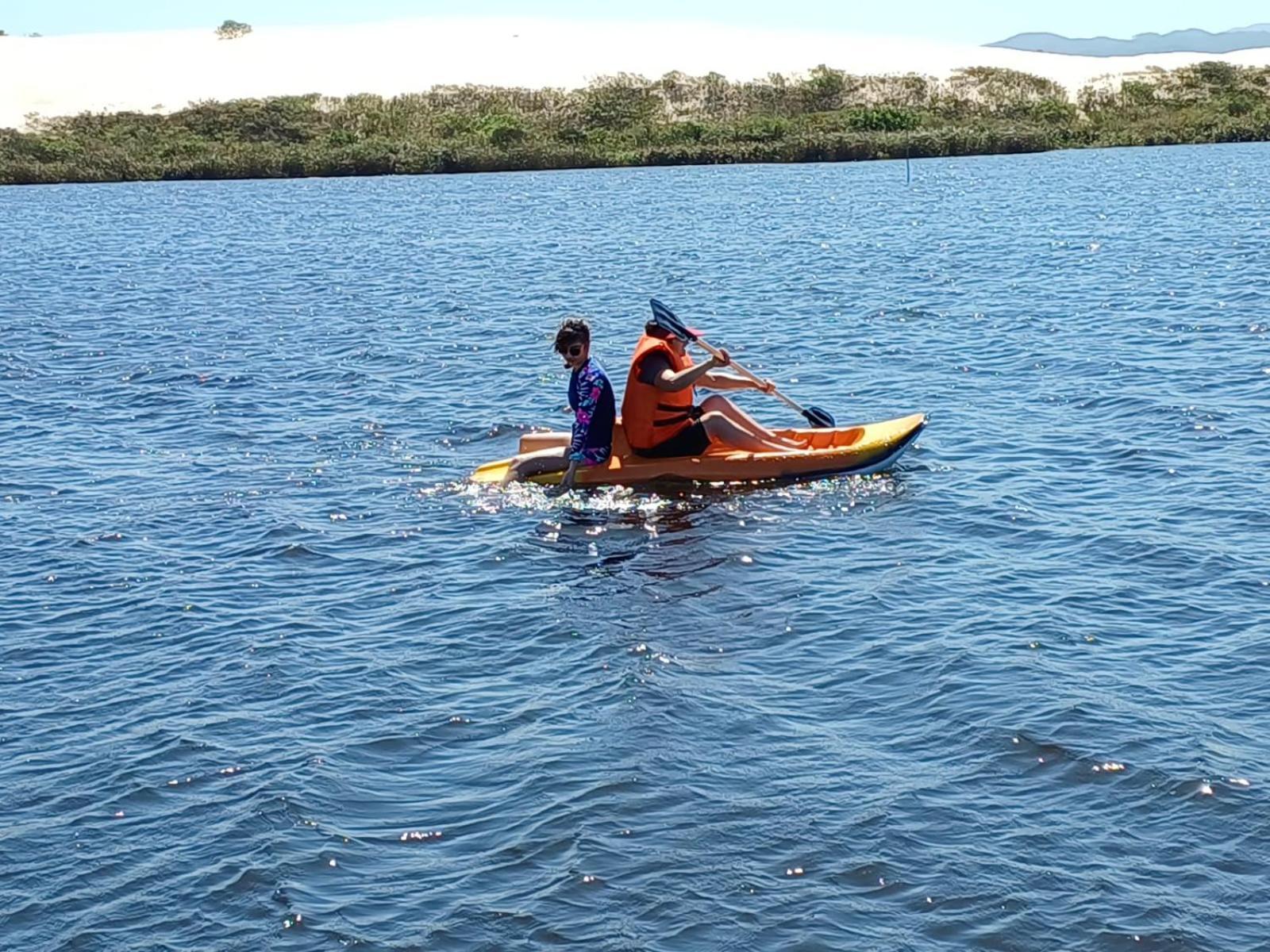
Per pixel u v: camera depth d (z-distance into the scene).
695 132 60.00
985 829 6.46
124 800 6.95
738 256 27.33
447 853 6.43
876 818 6.56
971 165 51.88
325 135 62.31
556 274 25.61
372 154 57.00
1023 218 32.12
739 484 11.71
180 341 19.44
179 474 12.55
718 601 9.27
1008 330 18.06
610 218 36.22
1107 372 15.28
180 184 54.56
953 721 7.44
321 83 77.31
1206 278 21.72
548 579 9.75
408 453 13.08
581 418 11.67
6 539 10.80
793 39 90.81
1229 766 6.86
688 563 9.98
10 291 25.41
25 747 7.51
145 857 6.48
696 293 22.72
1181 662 8.05
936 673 8.01
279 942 5.86
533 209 39.69
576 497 11.50
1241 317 18.06
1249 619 8.59
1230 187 38.50
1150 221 30.47
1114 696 7.63
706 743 7.33
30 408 15.44
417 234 33.72
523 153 57.03
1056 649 8.27
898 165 53.16
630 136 60.03
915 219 33.06
